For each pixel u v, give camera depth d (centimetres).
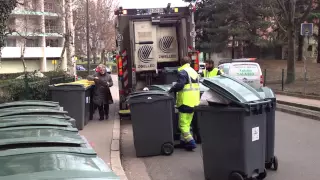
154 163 649
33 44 4975
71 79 1389
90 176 198
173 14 1097
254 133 483
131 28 1082
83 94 893
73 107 886
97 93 1028
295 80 2183
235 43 3881
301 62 3544
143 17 1094
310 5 2098
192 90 702
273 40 3372
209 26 3841
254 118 481
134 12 1086
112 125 962
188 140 722
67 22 2153
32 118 359
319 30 3462
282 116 1205
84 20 4288
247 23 3347
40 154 228
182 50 1105
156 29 1109
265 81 2238
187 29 1102
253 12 3316
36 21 4078
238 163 476
